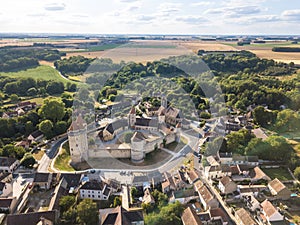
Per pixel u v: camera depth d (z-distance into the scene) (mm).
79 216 76312
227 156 112500
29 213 75938
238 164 107688
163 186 91438
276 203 89312
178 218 77500
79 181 96875
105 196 89438
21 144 127875
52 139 137625
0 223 77625
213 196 85500
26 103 190625
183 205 85812
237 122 160125
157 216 77125
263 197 92000
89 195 90688
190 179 97562
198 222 73188
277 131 151375
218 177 102938
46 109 147375
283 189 91250
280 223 79000
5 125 140000
